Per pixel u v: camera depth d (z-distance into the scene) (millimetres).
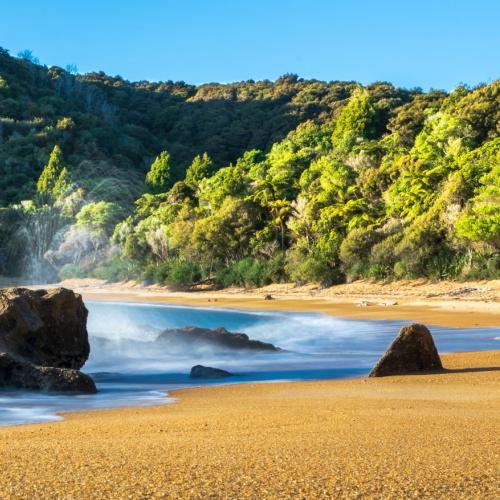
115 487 4586
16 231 120000
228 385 13266
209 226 85375
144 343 21016
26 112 185875
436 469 5059
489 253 58719
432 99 130750
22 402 11180
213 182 120500
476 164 70125
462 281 58469
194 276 86750
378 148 99188
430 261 62375
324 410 8922
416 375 13852
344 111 138875
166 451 5926
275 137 192250
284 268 76250
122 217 116062
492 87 106750
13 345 15195
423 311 43594
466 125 98062
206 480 4766
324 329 31344
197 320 39312
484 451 5793
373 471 5008
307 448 6012
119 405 10602
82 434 7160
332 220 75938
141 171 179750
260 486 4582
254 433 7008
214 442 6418
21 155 161500
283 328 32219
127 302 63250
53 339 16281
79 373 12633
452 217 59875
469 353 18172
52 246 115938
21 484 4695
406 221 67500
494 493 4359
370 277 66562
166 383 14336
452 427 7250
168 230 94938
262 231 83688
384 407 9156
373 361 18203
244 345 21266
